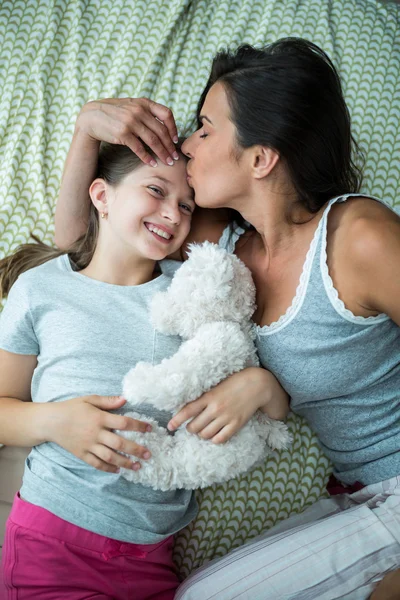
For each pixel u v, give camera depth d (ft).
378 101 4.71
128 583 3.33
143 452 3.16
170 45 4.75
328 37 4.80
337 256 3.24
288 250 3.48
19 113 4.53
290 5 4.91
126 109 3.52
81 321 3.43
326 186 3.44
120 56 4.69
